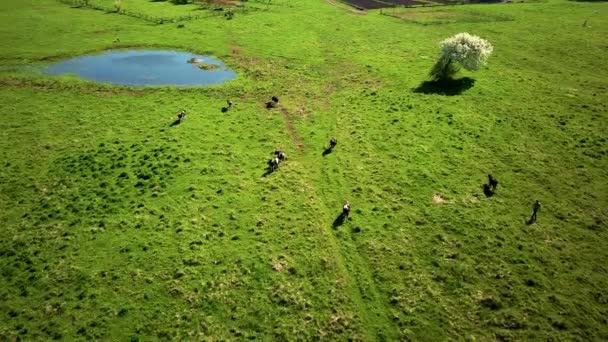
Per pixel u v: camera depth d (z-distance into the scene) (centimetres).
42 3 10975
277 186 4378
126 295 3164
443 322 3042
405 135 5347
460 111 5906
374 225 3894
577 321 3033
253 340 2884
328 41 9125
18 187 4244
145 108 5925
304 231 3809
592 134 5275
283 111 6003
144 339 2861
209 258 3494
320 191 4356
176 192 4225
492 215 4003
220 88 6644
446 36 9469
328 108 6131
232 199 4162
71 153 4806
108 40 8562
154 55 8000
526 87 6631
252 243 3662
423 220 3947
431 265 3491
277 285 3281
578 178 4503
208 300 3147
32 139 5053
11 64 7169
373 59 8056
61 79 6712
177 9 11062
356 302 3181
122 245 3591
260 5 12112
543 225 3884
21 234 3675
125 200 4103
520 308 3131
